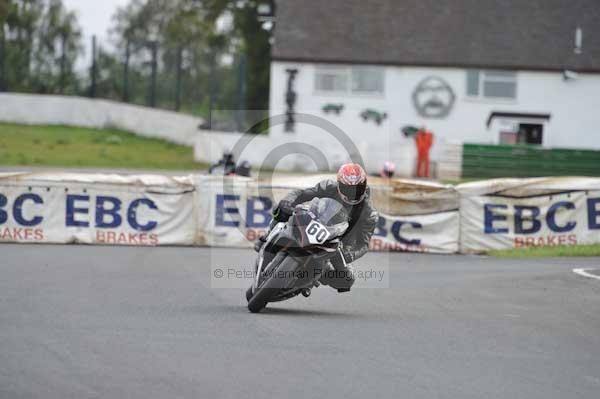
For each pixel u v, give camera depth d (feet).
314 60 440.86
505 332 97.91
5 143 410.93
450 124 443.73
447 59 441.27
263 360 78.59
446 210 191.72
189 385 69.46
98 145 428.97
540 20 460.96
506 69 441.68
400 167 408.87
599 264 169.27
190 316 99.66
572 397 71.26
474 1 469.16
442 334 94.84
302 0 465.06
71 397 65.21
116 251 171.32
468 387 72.59
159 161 396.16
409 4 466.70
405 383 72.84
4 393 65.36
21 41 495.41
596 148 446.60
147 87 484.33
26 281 124.36
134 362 76.07
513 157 386.93
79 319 95.25
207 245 186.70
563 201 194.18
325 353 82.53
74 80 498.28
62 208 182.50
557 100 444.96
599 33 457.27
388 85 442.91
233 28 639.76
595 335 98.89
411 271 156.15
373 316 105.50
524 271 156.56
